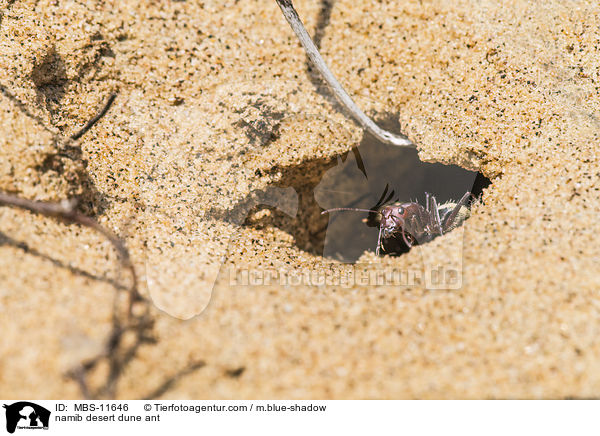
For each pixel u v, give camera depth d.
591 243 0.11
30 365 0.10
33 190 0.11
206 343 0.11
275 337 0.11
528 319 0.11
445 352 0.11
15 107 0.11
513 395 0.10
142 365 0.10
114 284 0.11
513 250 0.11
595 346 0.11
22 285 0.11
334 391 0.10
